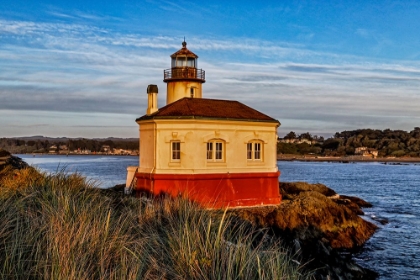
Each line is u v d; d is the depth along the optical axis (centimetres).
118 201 1466
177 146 2675
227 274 733
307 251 2239
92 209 1038
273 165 2938
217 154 2739
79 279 658
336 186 8038
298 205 2775
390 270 2397
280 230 2511
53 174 1580
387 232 3338
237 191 2750
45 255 726
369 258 2627
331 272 2095
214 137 2697
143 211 1230
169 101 3662
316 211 2781
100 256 768
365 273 2247
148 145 2784
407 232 3347
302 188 4209
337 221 2891
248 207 2753
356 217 3103
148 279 725
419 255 2697
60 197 1095
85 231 810
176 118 2627
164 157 2669
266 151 2908
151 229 1008
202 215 1088
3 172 1936
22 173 1720
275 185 2912
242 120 2778
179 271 767
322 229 2727
